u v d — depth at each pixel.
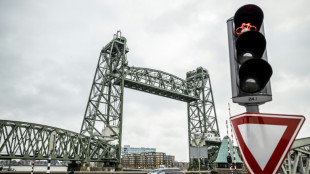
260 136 2.95
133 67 62.06
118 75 60.66
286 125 2.95
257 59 2.90
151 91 66.75
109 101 57.94
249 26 3.41
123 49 60.38
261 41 3.08
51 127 49.94
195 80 76.06
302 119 2.92
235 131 3.17
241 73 3.02
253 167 2.88
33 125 47.94
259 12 3.40
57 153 49.53
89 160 51.28
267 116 3.00
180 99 72.31
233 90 3.30
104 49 61.16
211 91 75.00
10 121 45.72
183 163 147.25
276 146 2.90
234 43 3.48
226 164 56.97
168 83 69.44
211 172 52.84
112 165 54.25
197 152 20.73
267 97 3.13
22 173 32.34
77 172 38.22
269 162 2.86
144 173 43.50
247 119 3.03
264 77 2.99
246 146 2.97
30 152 46.25
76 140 52.50
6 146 44.22
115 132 54.25
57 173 35.47
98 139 53.69
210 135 65.44
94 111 55.09
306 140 14.57
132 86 63.25
